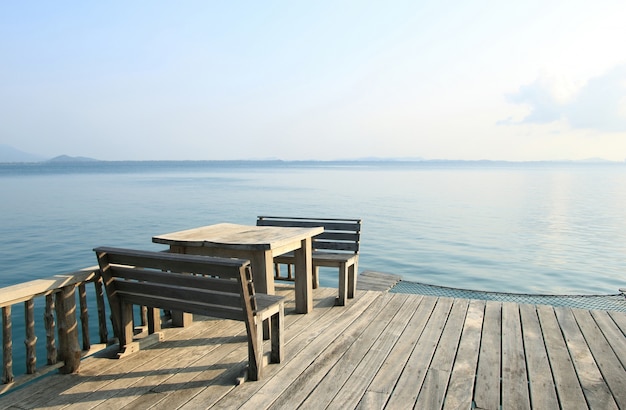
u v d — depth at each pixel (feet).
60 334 11.55
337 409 9.80
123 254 11.70
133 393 10.55
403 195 113.60
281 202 93.15
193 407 9.87
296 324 15.88
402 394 10.53
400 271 37.29
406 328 15.46
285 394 10.51
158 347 13.58
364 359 12.67
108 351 13.12
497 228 59.41
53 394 10.51
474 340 14.29
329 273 37.63
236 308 10.97
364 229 58.39
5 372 10.21
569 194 119.75
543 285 33.32
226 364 12.26
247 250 14.42
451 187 149.89
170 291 11.61
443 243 49.14
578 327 15.67
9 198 103.14
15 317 25.58
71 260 39.06
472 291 25.12
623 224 63.26
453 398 10.37
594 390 10.86
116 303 12.63
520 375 11.69
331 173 337.31
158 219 65.72
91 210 77.82
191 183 180.86
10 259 39.37
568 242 49.83
